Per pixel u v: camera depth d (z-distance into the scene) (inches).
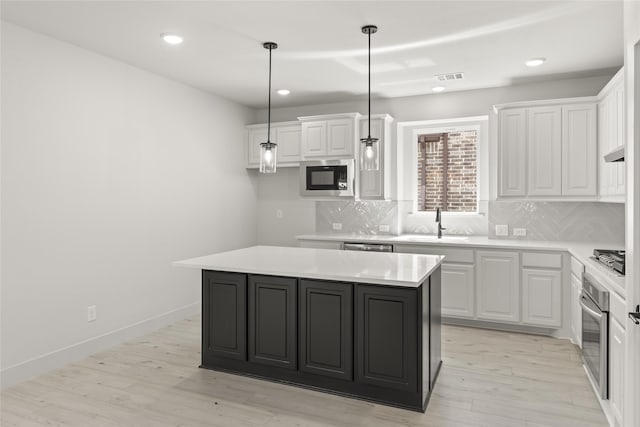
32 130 124.6
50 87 129.4
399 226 206.1
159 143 169.8
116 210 151.6
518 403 107.0
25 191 122.7
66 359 133.5
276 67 159.8
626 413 82.2
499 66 156.9
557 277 156.0
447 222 201.6
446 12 113.1
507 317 164.2
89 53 141.4
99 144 144.9
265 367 121.3
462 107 191.2
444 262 173.9
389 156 202.5
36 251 125.6
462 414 101.7
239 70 163.2
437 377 122.7
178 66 158.6
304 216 225.8
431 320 113.3
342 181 195.3
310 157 204.1
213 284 126.3
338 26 122.2
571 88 172.6
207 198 196.5
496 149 185.6
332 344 111.7
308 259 126.0
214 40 132.7
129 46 137.9
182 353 142.6
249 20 118.3
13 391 114.3
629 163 78.5
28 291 123.6
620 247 152.3
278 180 230.5
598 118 156.4
